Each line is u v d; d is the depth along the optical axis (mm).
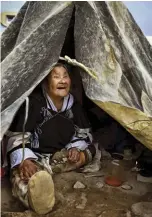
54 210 2055
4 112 1926
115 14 2453
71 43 2455
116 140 2971
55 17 2125
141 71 2350
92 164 2662
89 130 2684
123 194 2309
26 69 2074
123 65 2309
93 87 2072
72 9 2141
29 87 2043
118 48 2291
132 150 2939
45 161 2439
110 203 2184
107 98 2018
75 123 2613
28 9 2410
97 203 2174
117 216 2037
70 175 2520
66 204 2137
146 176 2564
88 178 2496
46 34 2111
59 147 2580
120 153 2920
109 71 2172
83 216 2014
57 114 2471
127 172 2627
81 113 2607
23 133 2244
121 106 2008
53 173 2523
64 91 2355
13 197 2217
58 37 2111
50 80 2328
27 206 2035
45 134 2469
